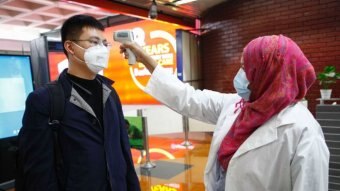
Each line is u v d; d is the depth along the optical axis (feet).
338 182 7.40
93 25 3.26
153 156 6.73
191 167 5.82
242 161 3.03
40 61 5.15
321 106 7.83
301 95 3.01
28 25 22.52
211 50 18.19
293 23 14.02
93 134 3.11
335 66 12.85
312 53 13.51
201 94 4.25
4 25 22.31
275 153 2.85
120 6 13.92
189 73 17.52
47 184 2.76
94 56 3.16
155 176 5.32
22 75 4.32
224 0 16.44
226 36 16.99
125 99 20.33
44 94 2.93
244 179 3.01
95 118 3.17
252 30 15.60
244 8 15.83
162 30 17.97
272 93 2.91
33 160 2.77
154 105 18.88
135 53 4.14
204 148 7.38
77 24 3.19
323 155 2.73
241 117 3.38
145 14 15.23
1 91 3.97
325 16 12.97
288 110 2.96
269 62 2.89
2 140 3.94
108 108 3.38
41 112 2.83
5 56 4.05
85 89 3.28
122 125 3.62
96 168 3.02
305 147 2.68
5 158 3.97
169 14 16.93
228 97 4.12
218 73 17.83
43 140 2.80
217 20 17.48
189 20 18.54
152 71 4.33
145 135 5.97
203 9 17.54
